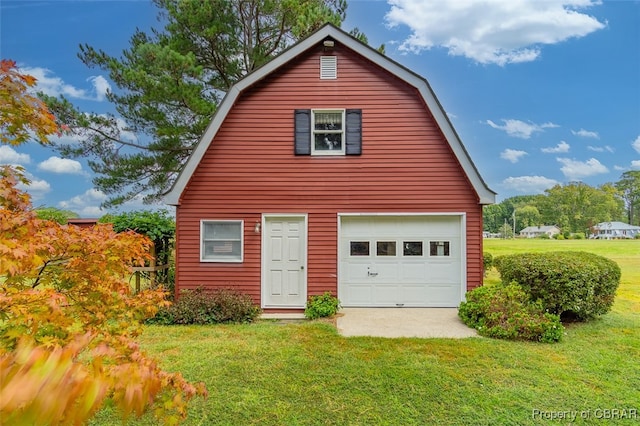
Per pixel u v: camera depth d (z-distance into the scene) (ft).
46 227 8.84
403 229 27.55
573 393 13.24
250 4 40.47
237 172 27.09
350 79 27.22
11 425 2.85
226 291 25.91
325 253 27.02
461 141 26.22
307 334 20.52
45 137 9.80
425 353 17.25
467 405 12.36
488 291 23.41
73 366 3.35
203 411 11.80
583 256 25.27
